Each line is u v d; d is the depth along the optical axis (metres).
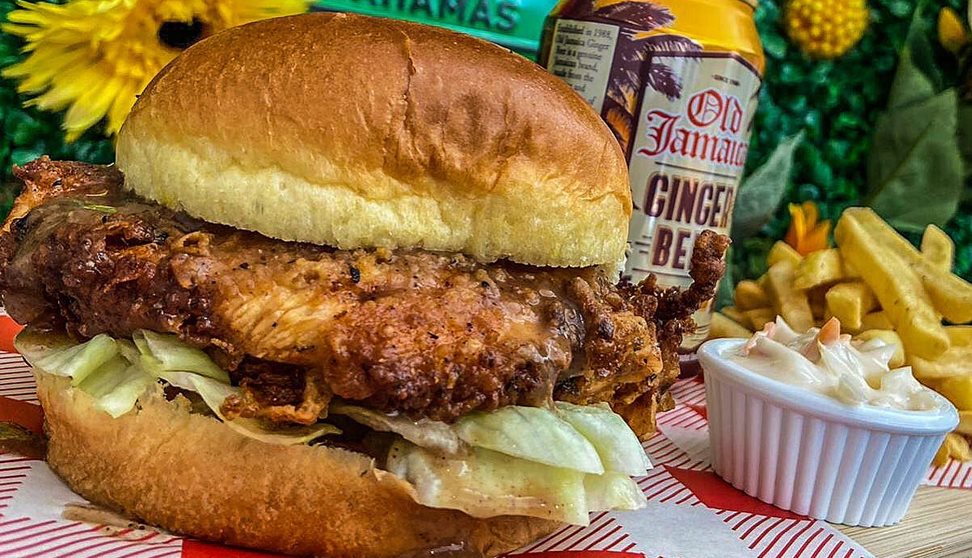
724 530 0.19
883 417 0.20
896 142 0.35
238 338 0.15
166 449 0.16
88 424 0.16
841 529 0.21
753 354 0.23
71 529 0.15
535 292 0.16
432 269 0.16
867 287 0.27
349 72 0.16
